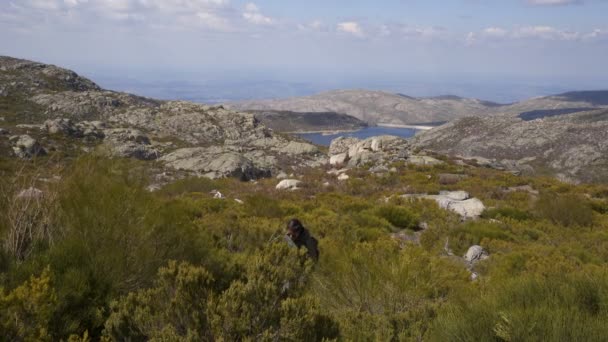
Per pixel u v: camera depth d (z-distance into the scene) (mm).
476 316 3883
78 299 3785
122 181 4902
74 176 4758
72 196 4617
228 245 8242
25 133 55406
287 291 4047
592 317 3615
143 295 3641
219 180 27500
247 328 3287
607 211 18500
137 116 98625
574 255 10656
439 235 12281
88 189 4598
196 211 12609
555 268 7402
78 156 5055
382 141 37750
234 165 44156
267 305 3496
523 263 8586
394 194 19969
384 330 4176
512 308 3832
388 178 24422
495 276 6793
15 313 3070
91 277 4105
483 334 3609
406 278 5066
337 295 5148
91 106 99250
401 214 14180
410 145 38062
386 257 5613
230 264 5199
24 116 84938
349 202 17406
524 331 3424
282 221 12234
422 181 23453
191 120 100438
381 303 5000
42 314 3199
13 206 4727
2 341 2916
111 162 5113
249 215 13094
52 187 4906
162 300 3678
